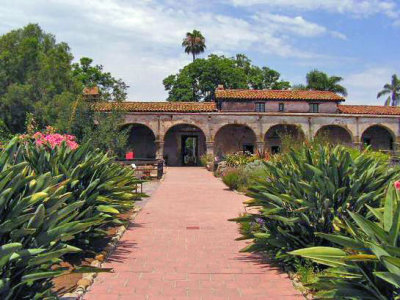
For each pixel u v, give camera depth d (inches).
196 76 1931.6
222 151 1376.7
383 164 267.7
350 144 1333.7
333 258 163.8
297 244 254.8
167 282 237.6
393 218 142.3
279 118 1284.4
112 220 323.3
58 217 170.2
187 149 1753.2
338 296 156.4
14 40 1270.9
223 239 347.3
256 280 241.8
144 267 266.2
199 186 759.7
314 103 1368.1
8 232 156.0
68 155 298.0
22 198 161.9
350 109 1392.7
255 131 1280.8
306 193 248.8
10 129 1165.1
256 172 653.3
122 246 320.8
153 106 1302.9
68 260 271.9
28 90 1147.3
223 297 215.0
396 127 1310.3
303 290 219.9
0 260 135.9
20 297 160.6
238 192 661.9
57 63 1235.9
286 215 263.7
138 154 1375.5
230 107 1341.0
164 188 725.3
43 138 407.5
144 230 381.7
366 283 159.8
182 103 1363.2
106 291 221.6
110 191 326.0
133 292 220.8
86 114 913.5
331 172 246.7
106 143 876.0
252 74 2123.5
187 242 336.2
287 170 279.6
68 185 269.6
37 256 152.9
